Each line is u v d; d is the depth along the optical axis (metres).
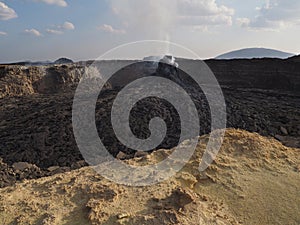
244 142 11.11
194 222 7.04
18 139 17.47
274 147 11.16
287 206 8.06
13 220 7.24
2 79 30.80
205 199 8.33
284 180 9.19
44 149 16.38
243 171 9.67
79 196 8.06
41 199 8.02
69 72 34.91
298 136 17.28
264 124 18.75
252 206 8.14
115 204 7.62
